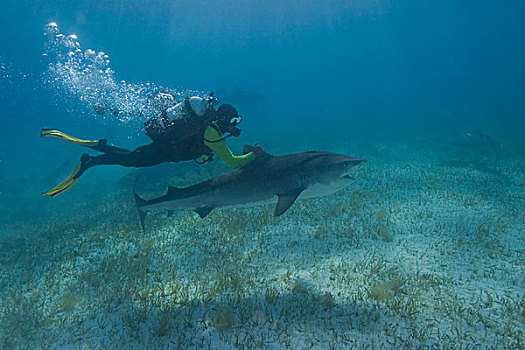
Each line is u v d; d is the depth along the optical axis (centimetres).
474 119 3544
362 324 387
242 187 392
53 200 1372
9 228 1025
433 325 388
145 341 376
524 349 347
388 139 2383
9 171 2173
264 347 353
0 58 13425
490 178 1166
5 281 619
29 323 443
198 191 400
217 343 362
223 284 495
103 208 1091
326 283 493
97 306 472
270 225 783
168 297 476
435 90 9812
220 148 356
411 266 554
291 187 386
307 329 379
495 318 407
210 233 754
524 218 777
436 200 926
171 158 370
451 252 604
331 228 734
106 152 380
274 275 529
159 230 810
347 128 3375
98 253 708
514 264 559
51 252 745
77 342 391
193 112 345
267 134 3234
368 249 625
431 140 2169
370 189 1060
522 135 2262
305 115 5794
